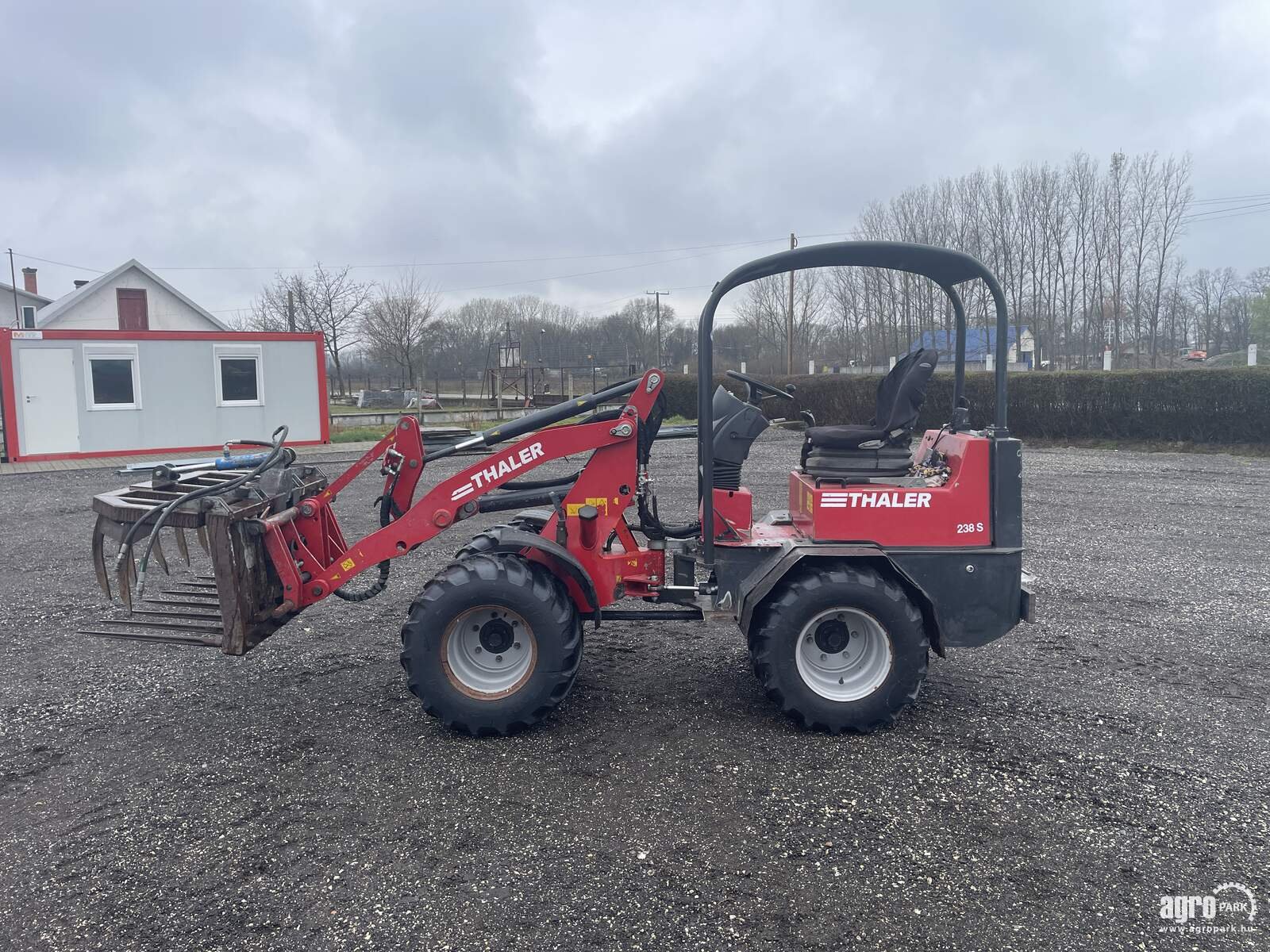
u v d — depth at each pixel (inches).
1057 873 122.9
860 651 171.5
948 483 174.4
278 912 115.0
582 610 182.1
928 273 184.7
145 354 703.1
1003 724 175.5
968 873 122.8
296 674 208.4
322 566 189.3
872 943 108.1
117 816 141.2
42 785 152.5
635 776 152.9
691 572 184.1
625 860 126.4
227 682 203.0
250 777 153.9
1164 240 1130.0
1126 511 433.7
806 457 187.0
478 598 165.5
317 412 784.9
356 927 111.7
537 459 180.4
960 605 171.9
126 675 207.9
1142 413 755.4
